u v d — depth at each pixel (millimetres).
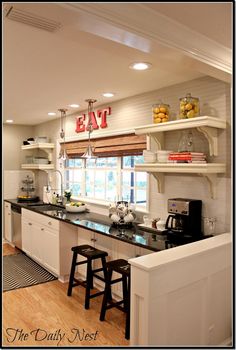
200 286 2102
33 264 4605
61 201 5051
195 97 2799
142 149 3434
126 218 3252
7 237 5816
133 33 1551
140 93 3391
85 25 1478
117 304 2773
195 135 2818
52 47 2092
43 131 5809
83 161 4785
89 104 3902
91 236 3648
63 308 3137
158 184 3131
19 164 6121
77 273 3922
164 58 1898
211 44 1929
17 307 3158
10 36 1911
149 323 1747
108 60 2340
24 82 2967
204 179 2717
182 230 2723
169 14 1611
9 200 5840
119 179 3975
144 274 1763
